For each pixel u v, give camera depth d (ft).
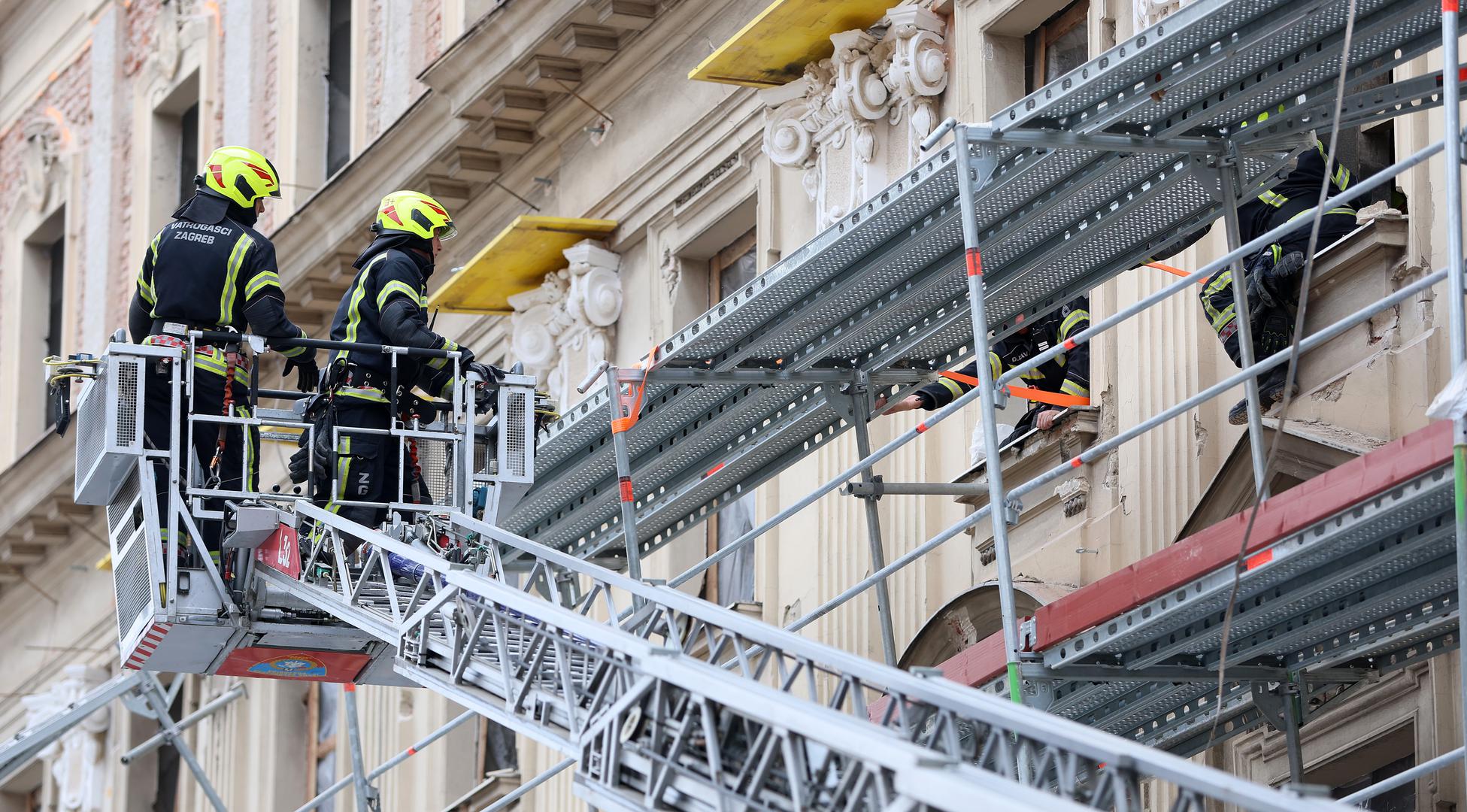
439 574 76.33
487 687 72.95
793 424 93.97
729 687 59.26
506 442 87.04
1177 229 82.64
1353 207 88.53
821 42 118.83
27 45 247.09
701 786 61.21
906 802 51.44
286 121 189.78
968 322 88.28
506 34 142.20
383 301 85.51
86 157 231.91
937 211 77.77
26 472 217.36
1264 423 87.86
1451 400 57.52
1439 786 81.00
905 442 83.56
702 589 134.41
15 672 236.22
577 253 143.13
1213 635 72.43
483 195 158.81
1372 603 71.82
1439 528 65.51
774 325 85.61
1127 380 97.60
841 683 59.82
